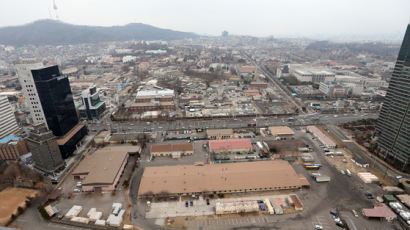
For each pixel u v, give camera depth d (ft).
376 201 470.80
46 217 425.69
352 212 441.68
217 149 651.66
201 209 451.12
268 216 433.48
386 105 637.30
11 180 537.24
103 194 497.05
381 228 407.23
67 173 570.87
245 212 442.09
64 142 622.95
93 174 527.40
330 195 487.61
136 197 486.79
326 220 424.05
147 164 604.90
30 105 616.80
